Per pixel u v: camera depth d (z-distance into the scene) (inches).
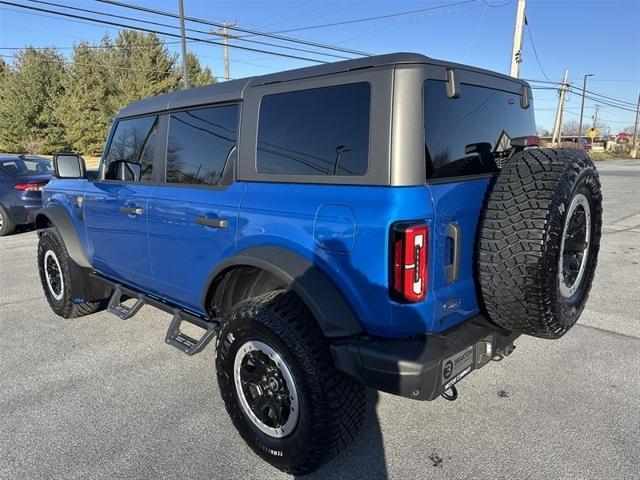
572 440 111.7
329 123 95.7
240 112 113.7
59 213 184.2
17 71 1685.5
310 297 91.1
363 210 87.4
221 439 114.9
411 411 125.3
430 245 87.7
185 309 140.1
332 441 95.3
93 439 114.8
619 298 215.3
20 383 141.9
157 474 102.9
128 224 148.2
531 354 157.1
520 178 93.6
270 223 102.4
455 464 104.7
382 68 88.7
